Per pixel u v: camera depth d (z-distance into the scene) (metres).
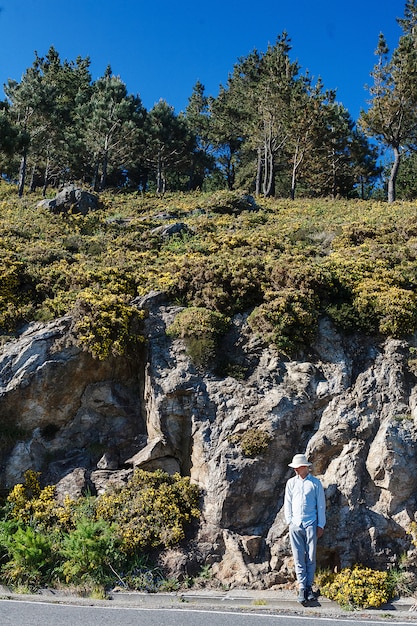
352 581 8.82
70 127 46.75
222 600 8.73
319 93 44.03
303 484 9.06
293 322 12.91
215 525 10.32
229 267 15.06
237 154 59.00
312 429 11.50
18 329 13.59
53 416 12.27
